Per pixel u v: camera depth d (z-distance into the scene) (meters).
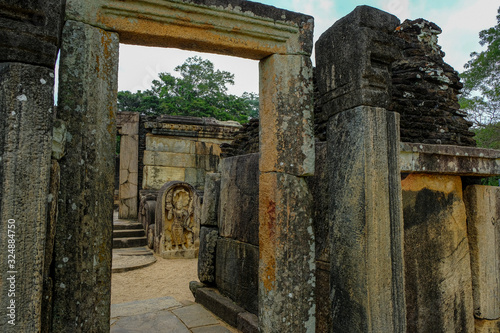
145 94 21.05
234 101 21.36
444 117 3.29
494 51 14.11
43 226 1.71
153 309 4.02
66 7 2.00
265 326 2.53
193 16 2.33
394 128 2.48
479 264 2.96
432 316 2.69
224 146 5.98
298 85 2.65
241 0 2.46
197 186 10.56
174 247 7.34
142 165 10.76
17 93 1.67
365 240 2.28
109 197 2.06
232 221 4.11
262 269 2.62
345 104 2.50
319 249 2.76
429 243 2.75
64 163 1.93
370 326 2.22
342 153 2.53
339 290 2.48
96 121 2.03
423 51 3.46
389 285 2.33
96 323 1.95
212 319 3.75
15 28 1.69
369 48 2.40
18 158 1.66
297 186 2.61
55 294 1.85
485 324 2.94
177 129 10.43
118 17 2.16
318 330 2.69
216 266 4.38
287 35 2.63
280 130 2.59
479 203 3.02
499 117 14.52
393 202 2.42
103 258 2.01
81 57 2.01
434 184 2.84
